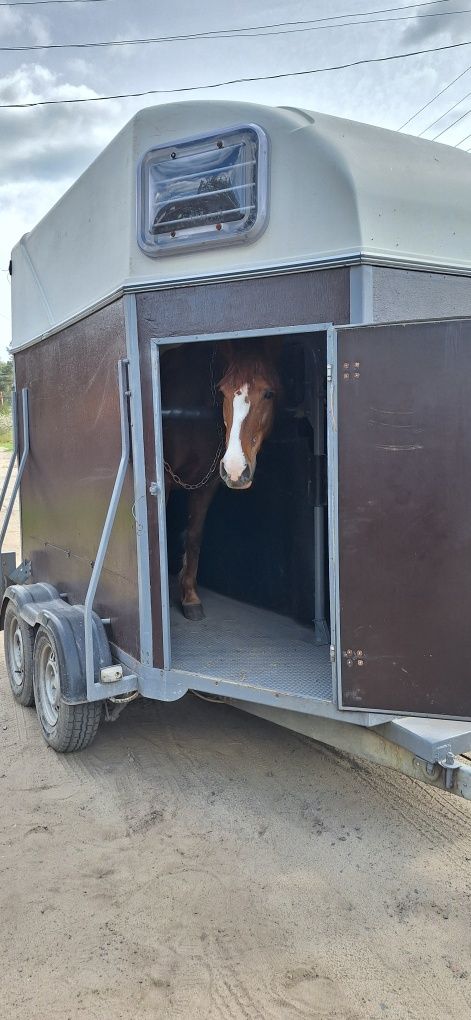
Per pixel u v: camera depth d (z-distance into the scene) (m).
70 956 2.54
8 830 3.36
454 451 2.73
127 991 2.38
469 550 2.76
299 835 3.29
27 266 5.29
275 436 4.41
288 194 2.98
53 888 2.92
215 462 4.36
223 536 5.23
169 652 3.51
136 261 3.36
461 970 2.45
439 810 3.50
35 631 4.60
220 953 2.54
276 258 3.02
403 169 3.09
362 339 2.79
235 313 3.13
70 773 3.91
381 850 3.16
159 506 3.41
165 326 3.30
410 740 2.93
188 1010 2.29
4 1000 2.34
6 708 4.97
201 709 4.79
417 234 3.01
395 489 2.81
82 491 4.29
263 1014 2.27
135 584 3.57
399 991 2.36
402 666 2.88
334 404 2.85
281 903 2.81
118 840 3.26
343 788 3.72
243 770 3.92
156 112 3.29
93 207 3.84
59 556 4.93
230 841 3.25
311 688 3.23
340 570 2.91
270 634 4.22
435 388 2.73
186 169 3.17
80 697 3.74
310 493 4.01
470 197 3.27
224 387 3.50
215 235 3.11
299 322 3.00
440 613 2.82
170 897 2.85
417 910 2.76
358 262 2.80
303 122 3.05
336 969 2.46
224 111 3.15
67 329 4.38
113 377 3.64
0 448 24.12
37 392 5.21
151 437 3.40
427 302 3.06
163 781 3.80
